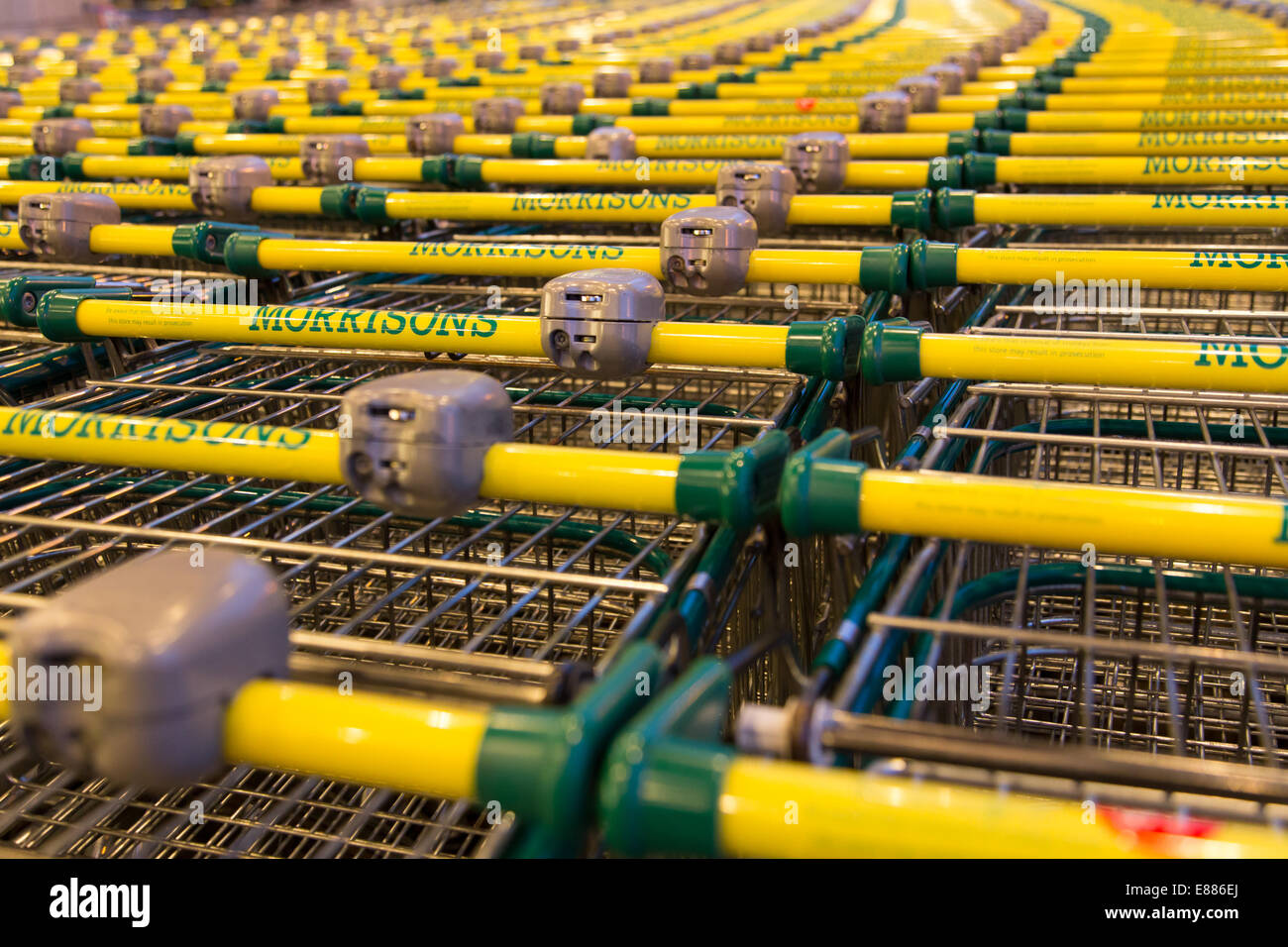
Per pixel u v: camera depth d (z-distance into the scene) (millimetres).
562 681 1129
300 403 2670
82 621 1015
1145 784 1012
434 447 1508
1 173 4930
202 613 1044
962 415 2023
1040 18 10008
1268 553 1312
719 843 897
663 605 1355
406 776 1016
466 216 3488
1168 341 1895
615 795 908
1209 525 1323
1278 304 4074
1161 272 2338
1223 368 1803
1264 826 946
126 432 1714
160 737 1022
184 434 1705
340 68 8641
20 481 2404
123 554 2473
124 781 1055
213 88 7891
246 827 1823
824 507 1414
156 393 2459
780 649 1626
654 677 1089
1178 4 11828
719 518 1485
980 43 8062
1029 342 1872
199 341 2625
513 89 6941
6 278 2539
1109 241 3857
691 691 1001
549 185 4688
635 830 916
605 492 1513
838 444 1525
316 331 2230
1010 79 6695
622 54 8438
